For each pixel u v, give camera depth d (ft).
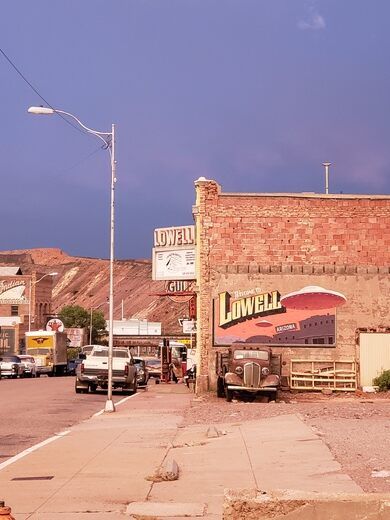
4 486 44.14
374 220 129.80
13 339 412.36
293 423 72.23
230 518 26.16
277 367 123.95
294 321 128.47
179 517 35.63
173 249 153.58
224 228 129.49
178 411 97.76
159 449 60.08
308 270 128.98
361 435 61.21
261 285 129.29
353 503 25.91
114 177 110.11
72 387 159.02
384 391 124.57
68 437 69.15
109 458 55.26
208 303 129.39
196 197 132.57
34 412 96.43
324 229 129.70
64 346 274.36
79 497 40.63
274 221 129.70
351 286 128.88
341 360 127.95
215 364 128.26
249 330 128.77
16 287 451.53
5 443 65.82
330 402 110.32
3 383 180.04
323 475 44.11
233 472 47.26
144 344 382.22
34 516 35.94
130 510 36.94
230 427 73.56
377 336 128.06
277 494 26.66
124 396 133.59
